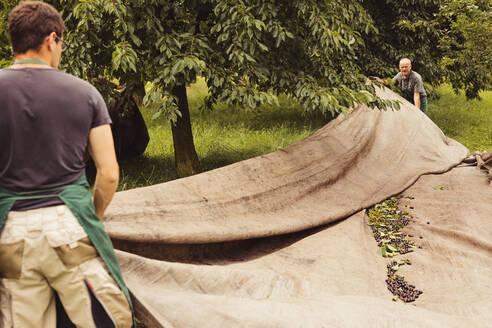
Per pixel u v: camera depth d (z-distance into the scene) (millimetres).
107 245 2139
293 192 5004
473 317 3053
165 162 7352
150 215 3662
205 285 3078
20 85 1966
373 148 6781
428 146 7113
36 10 2055
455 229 4680
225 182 4582
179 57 4945
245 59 5020
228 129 9828
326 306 2922
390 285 3639
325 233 4477
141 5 4891
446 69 11367
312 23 5125
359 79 6410
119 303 2137
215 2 5137
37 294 2027
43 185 1979
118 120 6848
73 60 4906
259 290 3219
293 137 8883
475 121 11586
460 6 8031
